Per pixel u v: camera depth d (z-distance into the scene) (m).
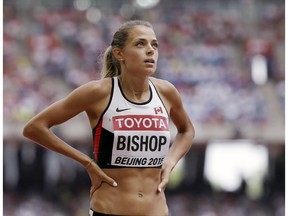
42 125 11.22
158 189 11.29
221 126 57.62
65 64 64.69
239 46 71.50
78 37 69.88
